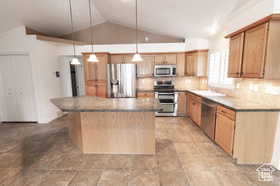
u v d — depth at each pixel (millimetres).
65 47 4867
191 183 1924
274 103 2246
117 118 2551
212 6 2684
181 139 3154
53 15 3807
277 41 1981
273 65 2035
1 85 4168
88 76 4699
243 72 2494
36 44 3914
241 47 2516
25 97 4207
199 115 3635
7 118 4305
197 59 4453
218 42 3801
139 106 2342
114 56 4953
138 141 2588
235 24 2961
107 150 2635
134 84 4645
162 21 3871
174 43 4805
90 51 4926
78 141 2801
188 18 3355
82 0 3596
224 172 2127
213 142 3010
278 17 1868
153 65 4891
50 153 2660
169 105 4621
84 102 2725
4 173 2131
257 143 2238
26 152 2693
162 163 2346
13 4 2986
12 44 3924
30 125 4074
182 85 5137
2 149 2801
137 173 2117
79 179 2004
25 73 4098
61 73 4953
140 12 3623
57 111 4762
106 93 4715
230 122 2314
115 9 3826
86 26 5039
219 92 3818
